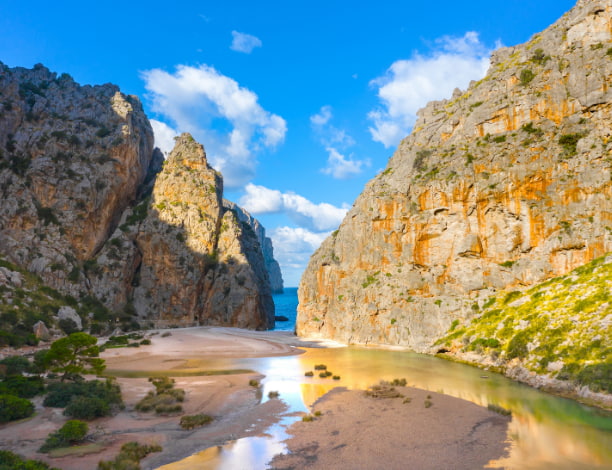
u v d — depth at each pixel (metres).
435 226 80.19
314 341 92.50
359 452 27.23
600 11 74.38
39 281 99.31
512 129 78.69
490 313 66.62
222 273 132.12
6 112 115.38
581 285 57.06
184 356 75.00
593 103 70.12
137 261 127.00
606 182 64.00
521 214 71.38
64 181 115.69
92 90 148.38
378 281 86.31
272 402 40.22
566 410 35.50
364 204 94.06
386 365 60.69
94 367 45.84
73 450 26.59
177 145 151.25
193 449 27.81
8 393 37.00
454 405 37.88
